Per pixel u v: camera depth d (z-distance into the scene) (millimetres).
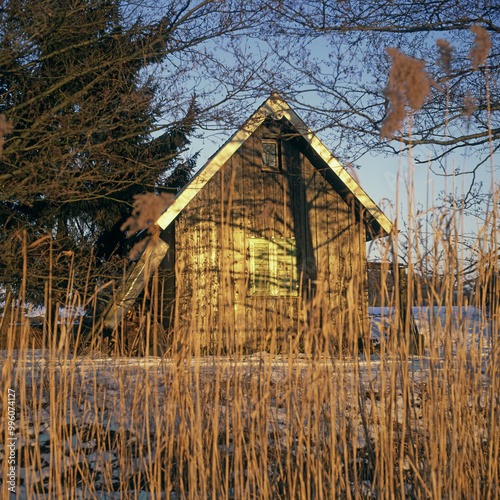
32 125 11031
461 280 3379
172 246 11945
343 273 3689
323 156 11672
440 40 3271
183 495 3500
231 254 11797
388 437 3303
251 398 3750
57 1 10531
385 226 11617
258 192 12250
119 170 11211
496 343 3467
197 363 3539
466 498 3271
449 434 3479
